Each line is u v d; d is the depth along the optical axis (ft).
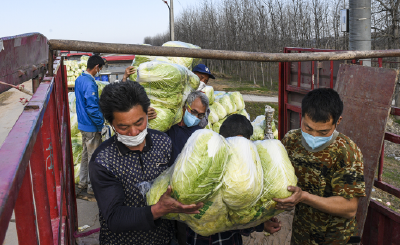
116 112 4.39
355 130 7.59
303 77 11.76
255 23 79.66
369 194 6.95
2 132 24.20
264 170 4.88
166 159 5.25
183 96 10.47
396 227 7.34
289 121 13.08
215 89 67.46
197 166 4.07
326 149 5.58
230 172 4.32
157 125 9.58
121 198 4.65
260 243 9.40
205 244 5.62
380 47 49.75
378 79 7.10
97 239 8.51
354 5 16.16
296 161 5.95
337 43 63.72
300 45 69.41
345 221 5.89
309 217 6.16
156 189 4.77
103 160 4.75
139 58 11.57
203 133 4.38
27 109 2.87
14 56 4.47
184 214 4.75
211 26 99.45
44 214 3.39
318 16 66.49
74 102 17.02
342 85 8.28
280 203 4.82
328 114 5.11
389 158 27.63
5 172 1.70
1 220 1.42
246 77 85.20
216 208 4.48
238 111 18.20
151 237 5.25
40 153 3.23
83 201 12.82
